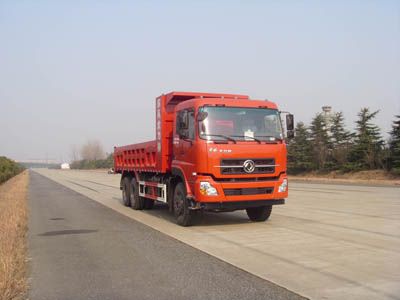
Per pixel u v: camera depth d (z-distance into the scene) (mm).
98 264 7375
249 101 10781
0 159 45281
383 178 37938
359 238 9094
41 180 49750
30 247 8969
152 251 8312
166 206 17078
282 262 7164
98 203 19156
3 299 5418
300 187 28016
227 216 13250
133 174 16812
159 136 12492
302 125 52438
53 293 5789
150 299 5461
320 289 5695
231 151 10258
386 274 6355
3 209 15500
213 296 5527
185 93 12164
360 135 42625
